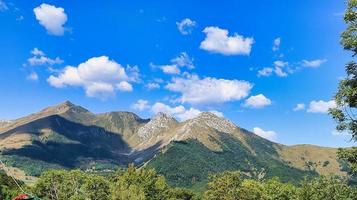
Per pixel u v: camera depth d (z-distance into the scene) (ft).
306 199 292.40
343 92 112.27
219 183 573.74
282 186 595.06
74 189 650.43
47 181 650.02
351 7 112.78
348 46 112.16
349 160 118.73
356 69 114.62
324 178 268.41
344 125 113.91
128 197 574.56
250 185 620.90
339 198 202.28
